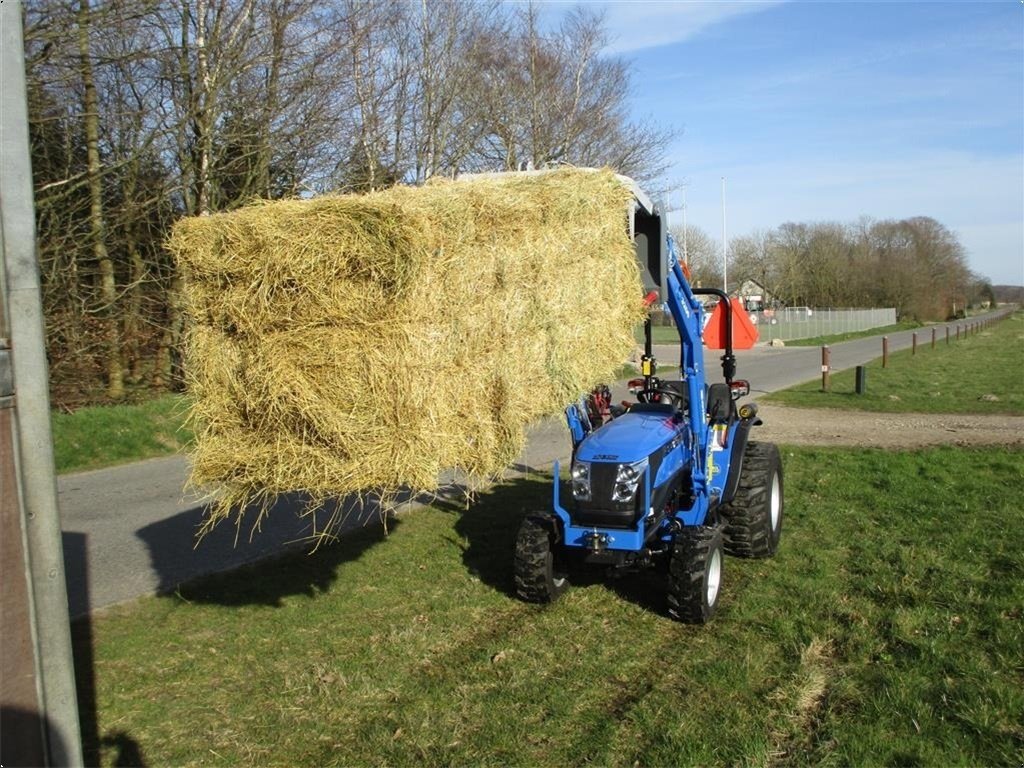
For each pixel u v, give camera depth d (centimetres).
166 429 1247
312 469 375
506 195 433
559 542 572
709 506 598
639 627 523
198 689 452
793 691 423
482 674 460
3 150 213
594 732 392
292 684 454
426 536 736
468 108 2123
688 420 619
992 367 2461
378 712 422
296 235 365
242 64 1479
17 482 216
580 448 546
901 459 994
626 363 564
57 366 1428
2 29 212
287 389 367
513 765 367
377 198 397
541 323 449
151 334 1576
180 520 815
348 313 365
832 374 2264
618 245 525
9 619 213
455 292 390
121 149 1490
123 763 377
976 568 590
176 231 394
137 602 584
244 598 591
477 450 411
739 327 685
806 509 786
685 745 373
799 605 545
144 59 1420
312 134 1591
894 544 659
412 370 364
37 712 221
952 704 403
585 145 2559
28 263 218
